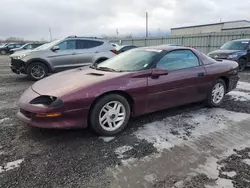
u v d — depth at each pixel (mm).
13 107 4504
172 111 4176
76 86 2951
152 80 3367
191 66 3945
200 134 3207
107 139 3041
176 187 2066
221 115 3986
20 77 8617
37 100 2861
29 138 3043
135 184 2111
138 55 3855
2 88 6453
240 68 9922
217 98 4434
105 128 3098
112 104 3125
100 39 8523
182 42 20547
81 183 2127
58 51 7766
